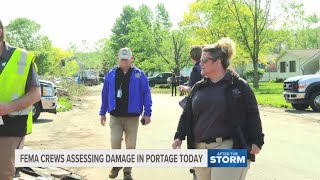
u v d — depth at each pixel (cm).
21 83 440
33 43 10875
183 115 465
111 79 759
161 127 1547
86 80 7638
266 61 6888
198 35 5950
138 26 7656
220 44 443
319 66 5900
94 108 2520
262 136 432
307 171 867
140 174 837
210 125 437
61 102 2611
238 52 5675
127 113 752
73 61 11394
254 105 432
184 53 7219
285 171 867
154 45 7400
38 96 450
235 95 431
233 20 5547
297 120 1762
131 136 765
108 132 1420
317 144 1183
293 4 5478
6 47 442
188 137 461
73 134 1372
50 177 766
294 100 2159
